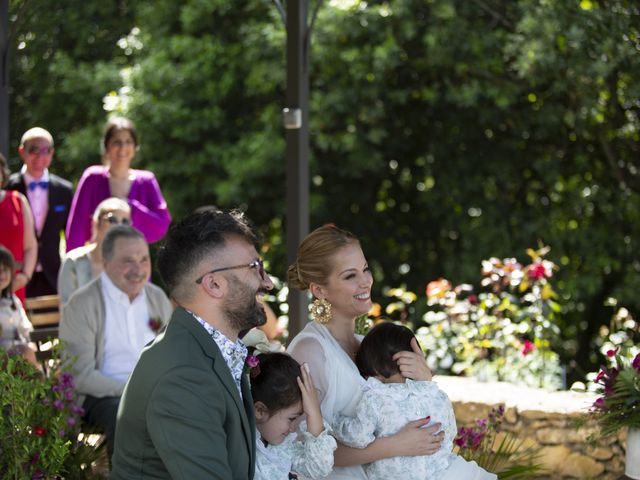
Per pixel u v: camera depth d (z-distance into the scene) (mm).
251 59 11766
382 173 13000
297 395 3379
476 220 12359
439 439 3492
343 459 3488
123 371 5176
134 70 12047
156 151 12234
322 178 13008
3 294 5531
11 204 6633
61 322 5145
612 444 5379
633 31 10484
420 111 12414
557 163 11898
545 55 10180
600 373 4973
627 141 11945
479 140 12461
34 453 4043
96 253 5977
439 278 13086
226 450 2871
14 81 13602
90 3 13195
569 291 11219
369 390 3520
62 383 4555
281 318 7816
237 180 11836
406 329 3662
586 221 12180
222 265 2957
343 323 3775
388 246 13562
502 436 5598
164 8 12492
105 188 6852
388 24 11102
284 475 3312
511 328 6961
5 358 4449
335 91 11422
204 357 2896
